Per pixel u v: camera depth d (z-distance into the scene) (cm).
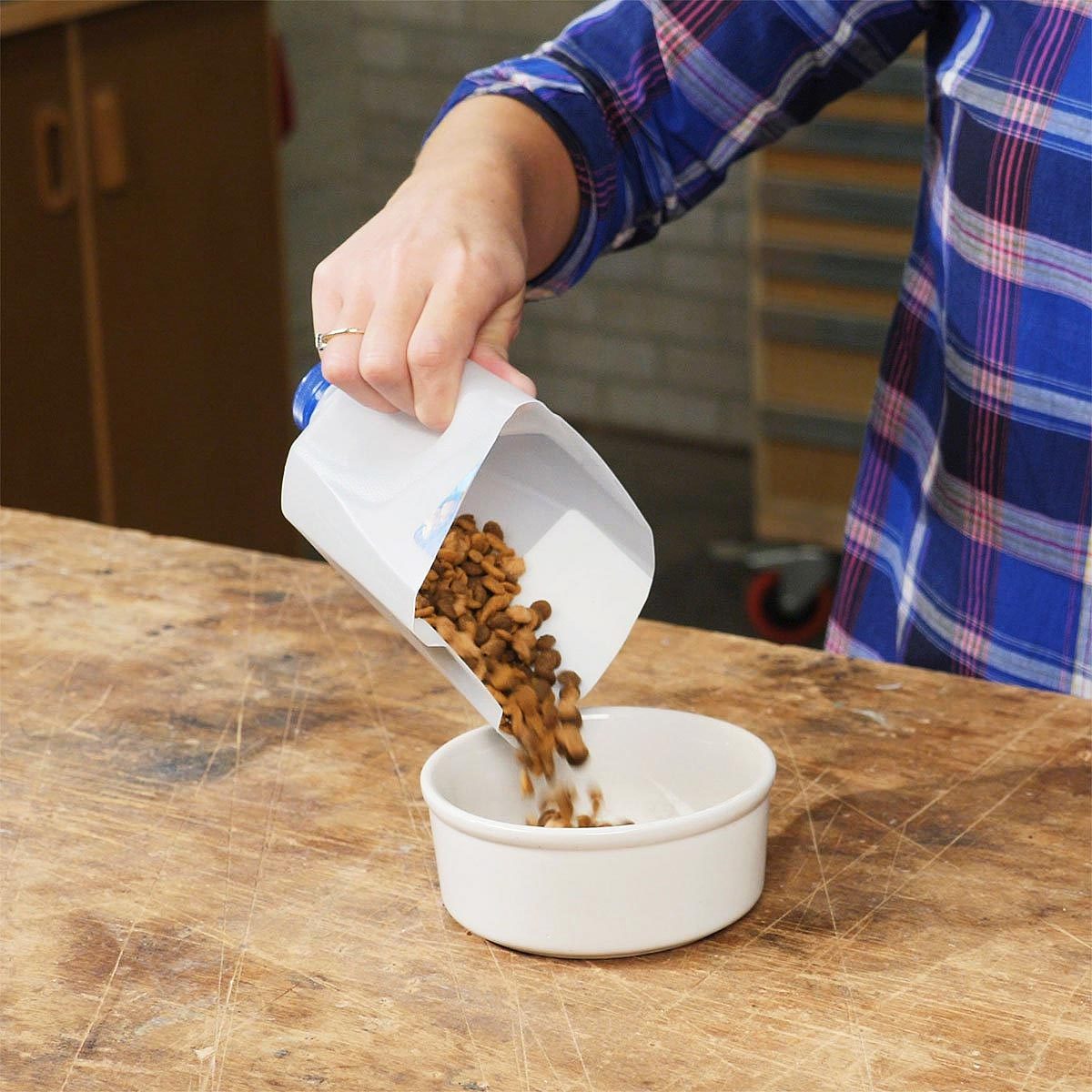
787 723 90
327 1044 63
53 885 75
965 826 78
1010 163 98
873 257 270
